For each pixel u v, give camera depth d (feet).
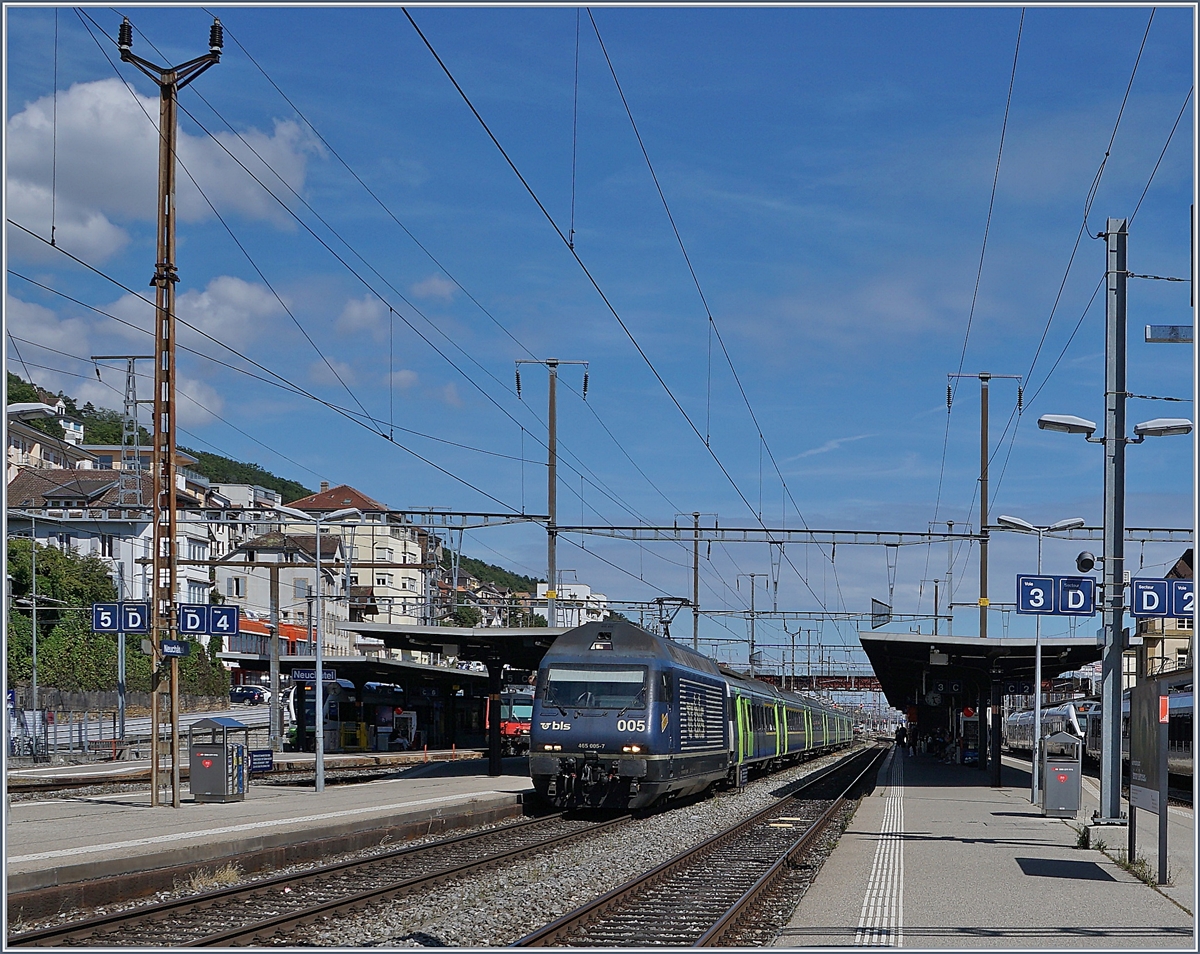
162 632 81.25
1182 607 71.72
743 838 75.51
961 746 192.95
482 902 48.75
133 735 185.78
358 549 325.42
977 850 65.82
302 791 102.17
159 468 79.97
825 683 303.89
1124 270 75.51
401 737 200.44
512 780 120.88
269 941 40.42
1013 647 123.54
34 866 49.29
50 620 201.16
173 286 77.71
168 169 76.18
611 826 82.84
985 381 151.94
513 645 127.24
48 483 267.59
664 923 44.73
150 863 54.08
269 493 371.56
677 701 92.99
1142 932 41.55
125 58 74.79
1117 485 75.31
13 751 151.74
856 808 96.73
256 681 295.69
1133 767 57.72
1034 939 40.22
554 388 127.34
